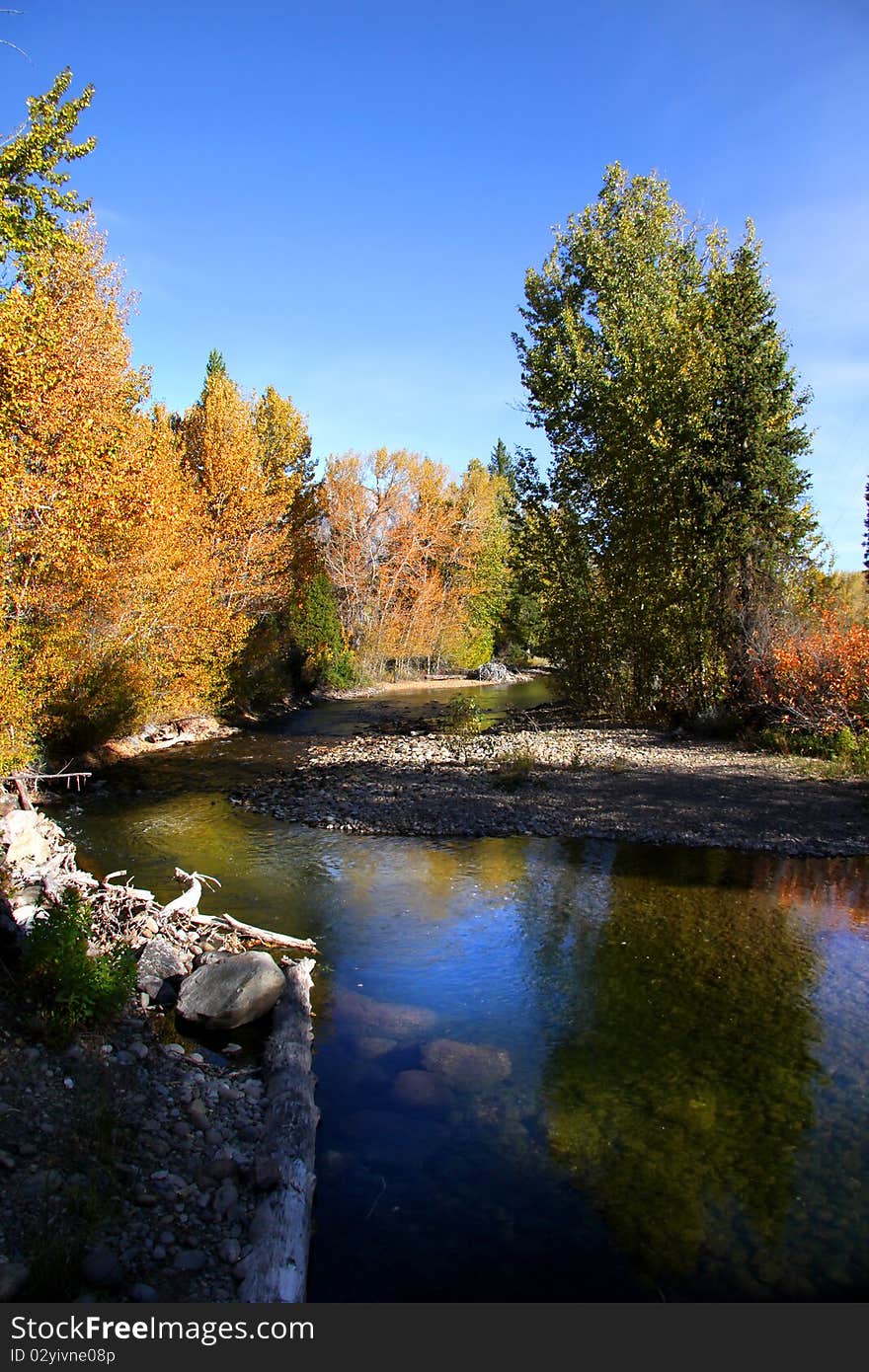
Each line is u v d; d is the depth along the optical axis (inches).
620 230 989.2
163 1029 245.1
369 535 1845.5
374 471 1856.5
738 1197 173.3
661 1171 182.1
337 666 1553.9
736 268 757.9
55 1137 175.3
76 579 619.5
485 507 2096.5
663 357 766.5
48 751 661.3
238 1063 227.6
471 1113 204.5
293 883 393.7
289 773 700.7
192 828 505.7
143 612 761.0
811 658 687.1
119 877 397.7
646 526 783.1
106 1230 152.6
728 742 730.8
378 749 802.2
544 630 1035.3
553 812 511.5
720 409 751.7
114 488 603.8
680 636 786.2
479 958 302.4
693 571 761.6
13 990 227.1
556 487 941.2
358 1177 180.7
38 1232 146.1
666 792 548.7
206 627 895.7
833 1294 147.5
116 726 738.8
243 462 1130.0
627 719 879.7
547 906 357.1
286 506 1232.8
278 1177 170.4
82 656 681.0
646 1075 221.3
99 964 236.4
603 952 306.3
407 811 530.6
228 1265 149.9
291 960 294.4
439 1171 182.5
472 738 830.5
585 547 919.0
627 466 786.8
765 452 734.5
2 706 549.3
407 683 1859.0
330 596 1600.6
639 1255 157.4
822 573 802.2
